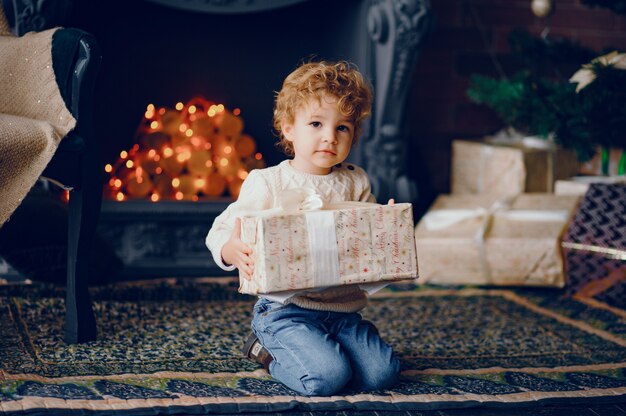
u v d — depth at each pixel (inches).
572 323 93.1
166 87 130.6
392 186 122.6
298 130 64.9
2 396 61.6
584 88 106.3
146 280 112.0
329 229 60.9
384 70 119.6
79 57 76.4
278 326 66.5
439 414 63.1
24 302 92.0
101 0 125.0
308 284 60.5
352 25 123.1
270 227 59.6
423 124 143.3
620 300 101.6
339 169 69.4
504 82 117.1
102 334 81.7
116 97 128.0
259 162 130.5
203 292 104.1
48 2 101.0
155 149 125.6
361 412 62.7
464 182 137.6
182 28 129.7
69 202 77.6
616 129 113.4
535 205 114.7
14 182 70.7
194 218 115.2
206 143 127.7
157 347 78.2
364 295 69.5
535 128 113.5
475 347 82.5
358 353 66.6
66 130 73.6
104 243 105.9
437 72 142.6
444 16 141.8
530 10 143.8
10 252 93.2
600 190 105.8
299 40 133.5
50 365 70.7
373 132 122.6
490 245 109.7
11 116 74.2
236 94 133.3
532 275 108.7
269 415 61.4
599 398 66.9
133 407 60.3
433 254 111.3
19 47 79.3
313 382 63.9
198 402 61.9
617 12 116.0
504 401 65.4
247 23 131.7
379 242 62.0
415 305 100.6
